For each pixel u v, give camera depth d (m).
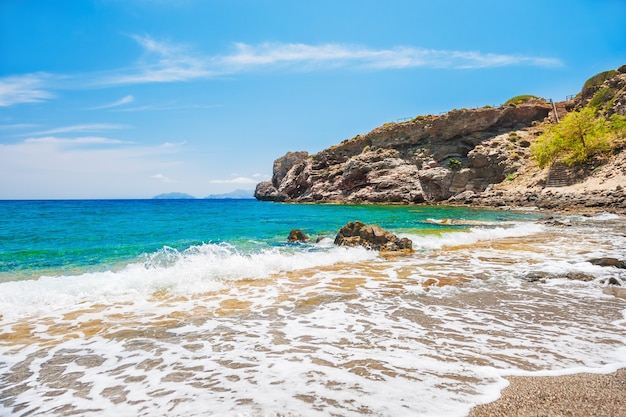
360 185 76.81
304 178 90.62
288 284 8.65
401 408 3.37
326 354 4.67
